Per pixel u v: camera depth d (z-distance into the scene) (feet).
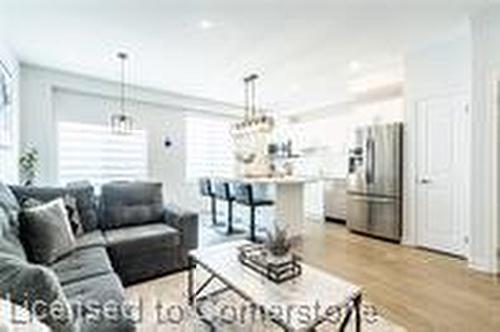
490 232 10.93
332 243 15.02
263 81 18.92
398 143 14.98
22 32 12.03
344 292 5.75
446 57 13.08
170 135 22.35
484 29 10.92
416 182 14.25
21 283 4.01
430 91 13.65
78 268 7.22
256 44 13.34
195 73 17.34
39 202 9.44
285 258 6.64
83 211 10.54
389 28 11.87
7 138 12.96
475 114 11.21
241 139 19.26
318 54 14.49
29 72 16.14
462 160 12.73
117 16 10.82
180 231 11.08
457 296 9.07
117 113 20.03
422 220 14.06
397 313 8.06
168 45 13.39
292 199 15.78
